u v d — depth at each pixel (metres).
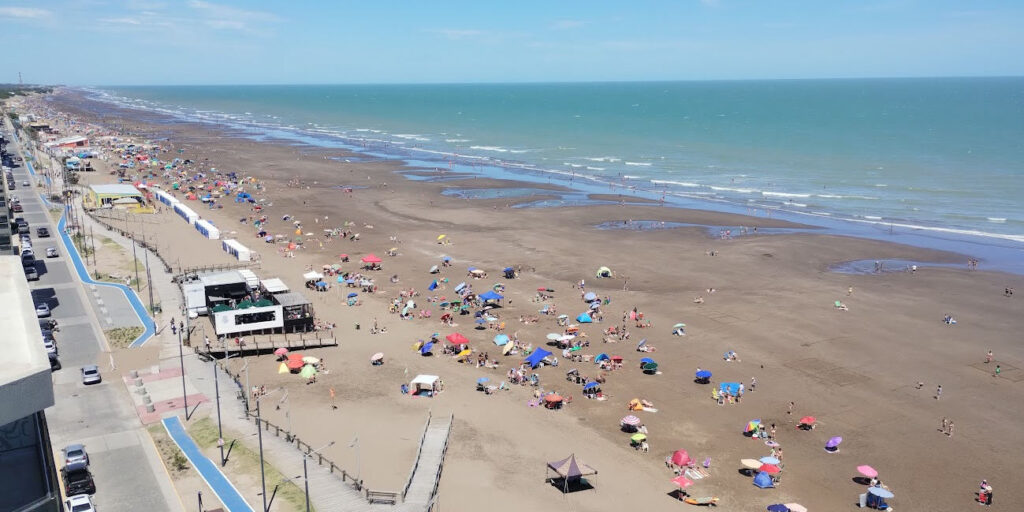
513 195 152.38
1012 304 82.19
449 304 82.12
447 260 99.50
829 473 48.19
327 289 87.00
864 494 44.50
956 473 48.16
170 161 197.50
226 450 47.81
